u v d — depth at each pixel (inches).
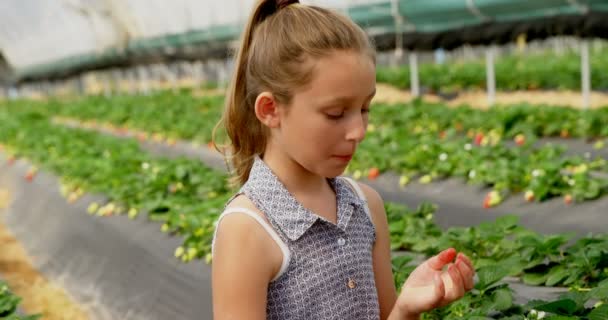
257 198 93.1
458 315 173.0
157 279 289.3
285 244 92.1
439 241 239.6
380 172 431.8
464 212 345.4
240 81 97.7
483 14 638.5
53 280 345.4
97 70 1491.1
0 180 660.1
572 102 788.6
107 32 1337.4
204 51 1155.9
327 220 94.2
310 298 92.5
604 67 940.0
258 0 95.3
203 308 248.5
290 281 92.5
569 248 206.8
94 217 391.2
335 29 88.0
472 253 235.6
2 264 381.7
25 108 1380.4
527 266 210.2
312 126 88.4
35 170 600.1
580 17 564.7
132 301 285.7
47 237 416.5
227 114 99.7
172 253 301.6
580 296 157.3
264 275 91.3
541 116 533.3
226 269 91.0
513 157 413.4
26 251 411.5
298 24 89.1
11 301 241.3
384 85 1037.8
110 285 310.2
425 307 89.9
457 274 89.3
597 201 309.0
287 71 88.5
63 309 300.7
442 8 655.1
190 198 382.6
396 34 757.3
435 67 1180.5
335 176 91.3
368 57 89.4
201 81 1691.7
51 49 1572.3
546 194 327.6
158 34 1221.1
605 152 460.8
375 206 104.6
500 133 529.0
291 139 90.7
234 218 92.0
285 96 89.7
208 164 585.9
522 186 342.6
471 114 615.2
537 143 508.4
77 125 1050.7
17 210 524.7
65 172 520.4
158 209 357.7
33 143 750.5
